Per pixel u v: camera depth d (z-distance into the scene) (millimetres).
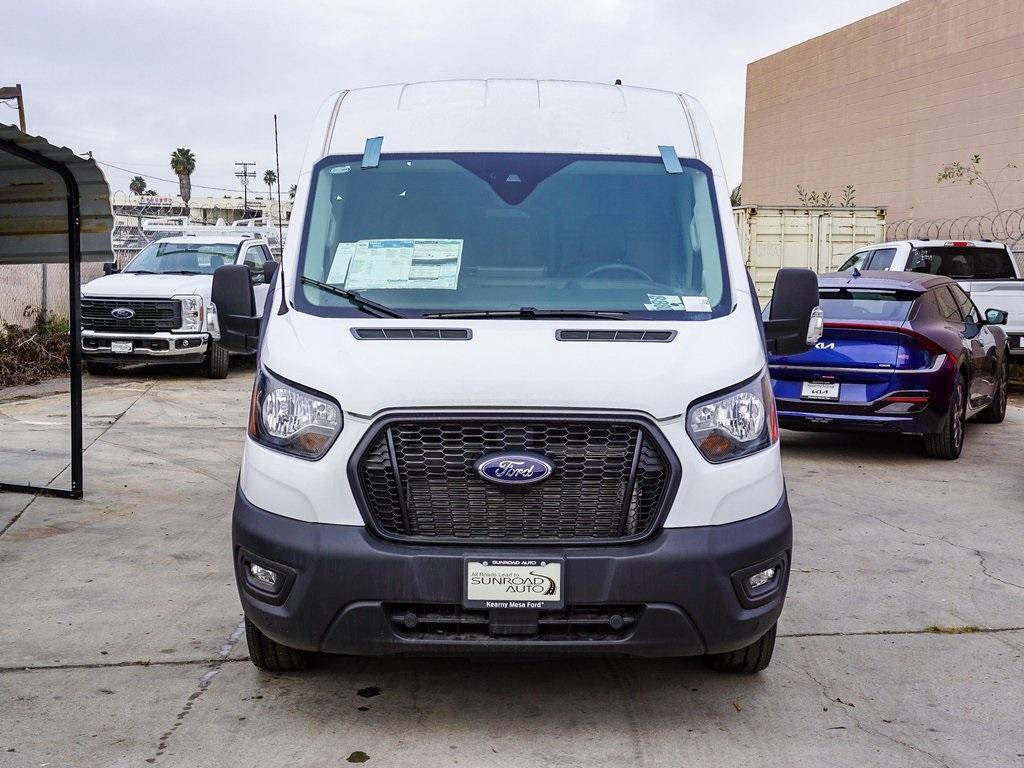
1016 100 23391
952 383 9383
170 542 6570
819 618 5375
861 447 10422
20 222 7727
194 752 3859
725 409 3951
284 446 3951
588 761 3830
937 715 4262
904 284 9625
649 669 4707
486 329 4164
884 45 27469
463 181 4895
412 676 4590
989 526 7254
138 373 16234
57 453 9336
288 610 3857
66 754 3828
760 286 20016
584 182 4910
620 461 3828
